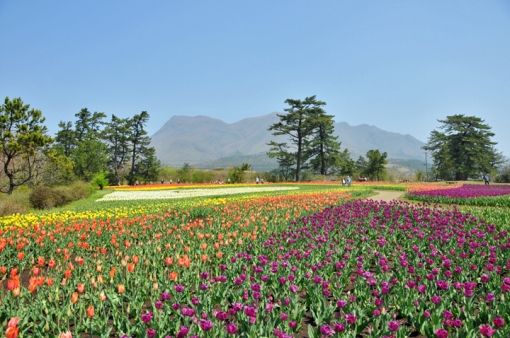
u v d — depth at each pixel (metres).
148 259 7.57
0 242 8.45
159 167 76.62
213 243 9.55
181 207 17.97
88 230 11.34
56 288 5.91
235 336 4.31
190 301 5.34
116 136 74.81
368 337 4.58
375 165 72.69
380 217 13.22
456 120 80.06
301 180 70.88
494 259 6.55
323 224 11.48
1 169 33.09
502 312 4.93
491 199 20.48
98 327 4.95
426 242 9.15
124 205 22.05
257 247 8.97
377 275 6.67
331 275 6.94
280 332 4.02
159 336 4.39
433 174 82.19
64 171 36.72
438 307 5.00
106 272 6.97
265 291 5.84
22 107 30.30
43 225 12.58
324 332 3.93
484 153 79.94
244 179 64.94
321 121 66.12
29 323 5.09
